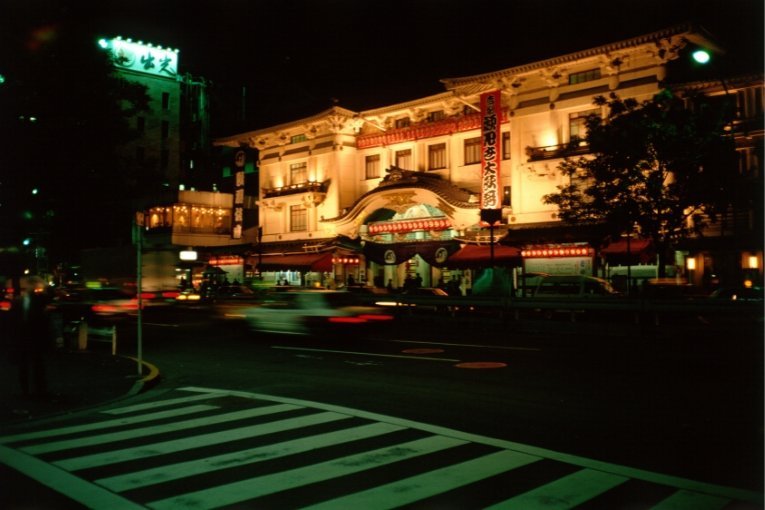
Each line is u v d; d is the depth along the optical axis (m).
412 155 38.19
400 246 35.88
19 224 16.58
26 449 7.07
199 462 6.47
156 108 63.19
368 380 11.65
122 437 7.60
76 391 10.77
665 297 21.91
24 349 10.23
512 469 6.12
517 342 17.98
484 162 32.34
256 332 19.56
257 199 50.38
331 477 5.93
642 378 11.45
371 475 5.97
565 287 24.00
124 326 25.20
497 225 31.89
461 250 32.97
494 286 32.34
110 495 5.48
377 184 40.31
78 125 16.45
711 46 27.58
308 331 17.86
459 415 8.59
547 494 5.40
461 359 14.21
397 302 27.20
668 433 7.51
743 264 26.42
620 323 20.92
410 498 5.33
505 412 8.74
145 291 34.25
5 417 8.79
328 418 8.50
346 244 38.53
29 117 15.70
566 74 31.00
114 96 17.08
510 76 31.92
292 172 44.88
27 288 10.28
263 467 6.27
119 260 35.81
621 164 22.19
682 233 22.83
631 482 5.71
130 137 17.98
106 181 17.58
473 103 34.91
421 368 12.97
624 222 22.59
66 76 15.69
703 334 18.70
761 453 6.65
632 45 27.88
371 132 41.19
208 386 11.57
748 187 21.73
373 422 8.22
